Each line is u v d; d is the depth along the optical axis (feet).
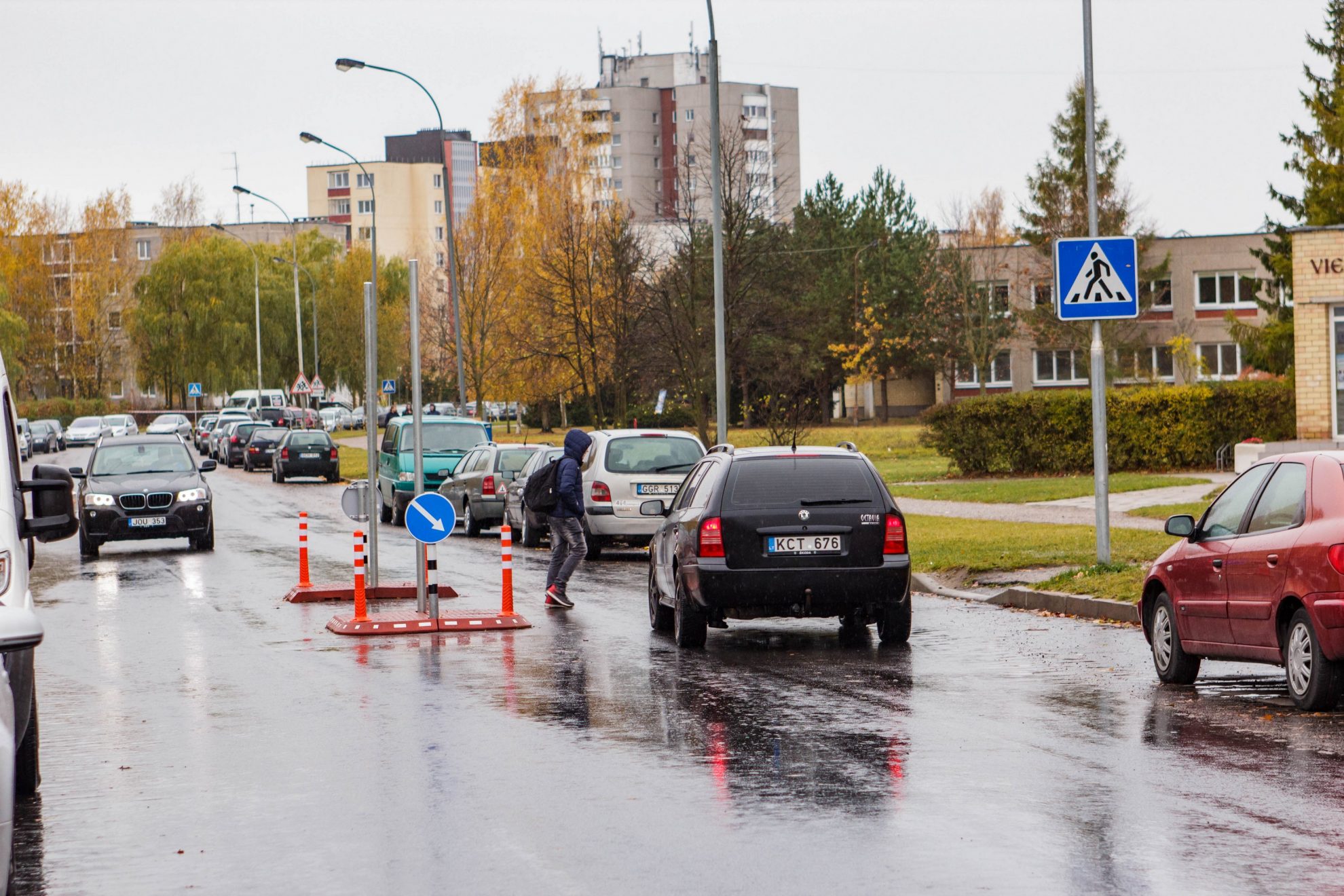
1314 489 69.05
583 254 315.78
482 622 105.91
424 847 47.03
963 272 531.09
